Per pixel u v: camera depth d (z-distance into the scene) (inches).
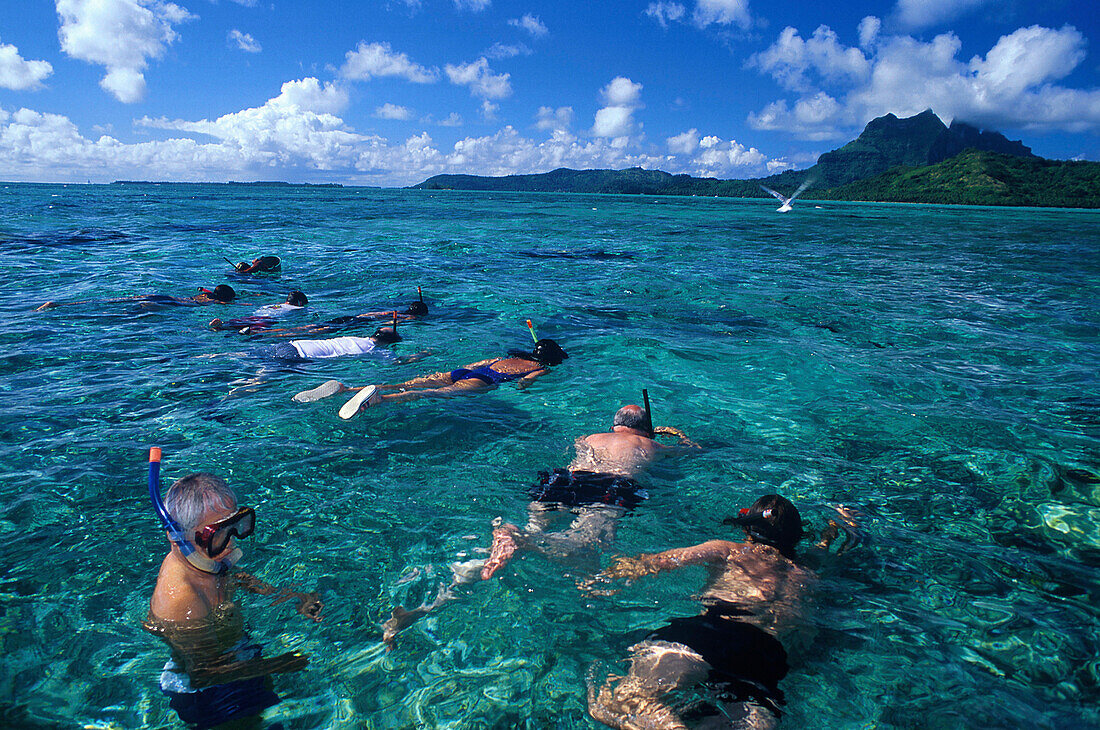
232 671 90.4
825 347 309.6
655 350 295.9
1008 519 143.1
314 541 125.1
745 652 93.1
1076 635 102.8
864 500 150.7
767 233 1153.4
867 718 83.6
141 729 79.8
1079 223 1785.2
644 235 1022.4
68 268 486.0
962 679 91.9
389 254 659.4
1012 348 314.0
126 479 148.5
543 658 94.5
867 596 111.9
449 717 83.4
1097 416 213.5
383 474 156.4
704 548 120.5
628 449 166.4
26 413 189.0
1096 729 82.7
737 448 181.6
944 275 608.7
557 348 266.5
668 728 80.0
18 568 112.9
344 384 226.1
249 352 270.5
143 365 245.0
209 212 1343.5
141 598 105.8
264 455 164.7
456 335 317.4
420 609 105.5
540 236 951.0
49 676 87.8
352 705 85.3
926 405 223.8
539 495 144.2
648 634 99.2
